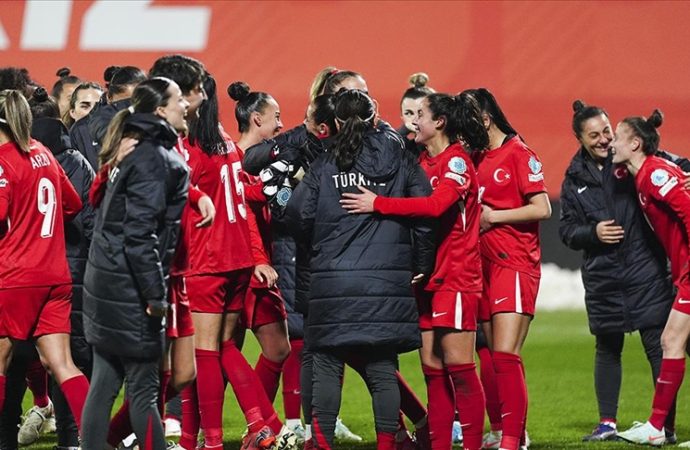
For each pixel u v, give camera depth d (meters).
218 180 20.39
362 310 18.33
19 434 23.80
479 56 56.72
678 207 22.84
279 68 57.12
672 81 55.50
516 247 21.02
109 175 17.19
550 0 57.47
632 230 24.78
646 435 23.69
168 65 18.77
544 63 56.44
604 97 55.66
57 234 19.47
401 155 19.06
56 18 58.62
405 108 23.97
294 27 57.84
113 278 17.05
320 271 18.59
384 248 18.52
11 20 58.50
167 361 18.52
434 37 57.25
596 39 56.50
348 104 18.94
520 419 20.83
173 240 17.28
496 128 21.42
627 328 24.83
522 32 56.94
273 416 20.91
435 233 19.00
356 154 18.70
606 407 25.08
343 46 57.28
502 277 21.00
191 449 21.50
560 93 55.94
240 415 28.33
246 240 20.84
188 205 18.75
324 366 18.95
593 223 25.00
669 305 24.72
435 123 19.98
